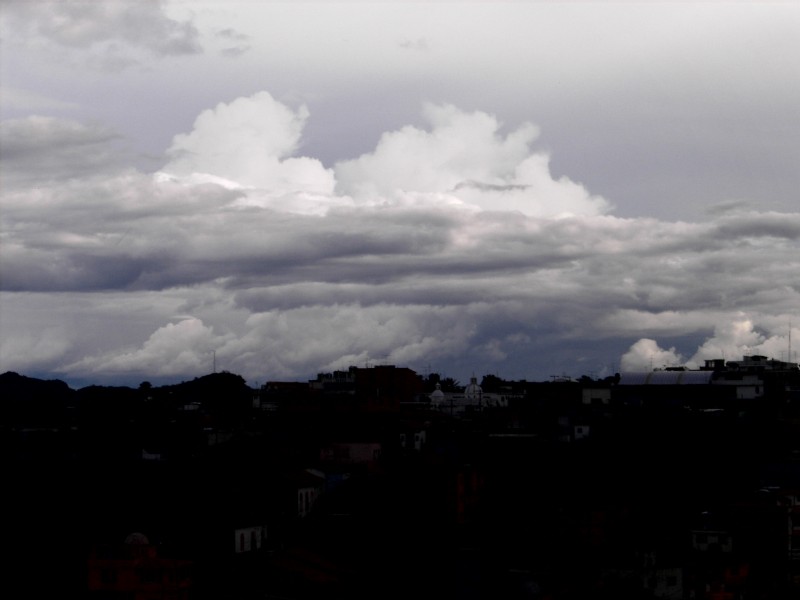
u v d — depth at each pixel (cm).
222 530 13962
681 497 14988
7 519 14388
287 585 12569
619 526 13588
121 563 12675
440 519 14450
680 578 12294
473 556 12912
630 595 12044
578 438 17900
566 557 12750
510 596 12238
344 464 18012
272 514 15000
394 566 13362
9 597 12731
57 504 15038
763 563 13038
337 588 12644
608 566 12362
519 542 13338
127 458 17762
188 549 13712
